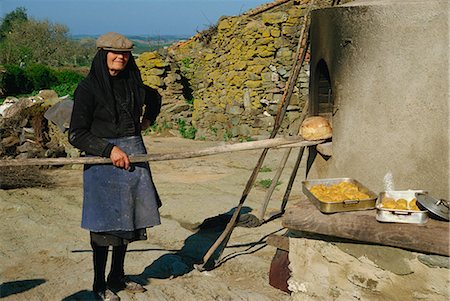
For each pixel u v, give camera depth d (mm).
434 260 3441
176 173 10000
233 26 14758
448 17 3582
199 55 17359
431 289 3486
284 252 4672
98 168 4215
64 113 9672
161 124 16391
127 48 4109
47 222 6719
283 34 13797
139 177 4273
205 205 7336
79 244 5867
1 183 8695
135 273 5059
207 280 4848
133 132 4332
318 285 4016
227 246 5730
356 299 3816
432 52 3658
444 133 3650
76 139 4152
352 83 4074
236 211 5000
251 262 5227
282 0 13945
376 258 3684
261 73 14016
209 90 15812
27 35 44469
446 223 3562
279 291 4629
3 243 5945
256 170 4953
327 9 4348
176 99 16781
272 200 7629
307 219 3830
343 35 4109
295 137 4391
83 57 47188
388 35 3822
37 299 4527
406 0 3812
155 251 5609
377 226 3615
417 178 3803
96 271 4406
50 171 10188
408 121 3797
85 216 4242
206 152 4285
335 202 3777
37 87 26125
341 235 3701
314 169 4738
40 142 10953
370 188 4035
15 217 6910
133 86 4316
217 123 15164
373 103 3953
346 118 4148
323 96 4828
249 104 14164
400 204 3715
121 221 4203
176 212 7105
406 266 3562
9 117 11148
